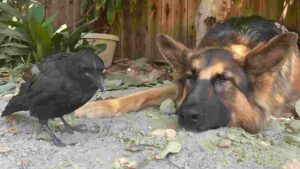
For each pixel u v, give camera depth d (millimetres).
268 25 1463
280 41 1209
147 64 2467
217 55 1238
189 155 1082
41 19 2291
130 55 2713
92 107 1364
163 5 2648
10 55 2213
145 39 2686
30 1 2514
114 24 2697
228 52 1250
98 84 1108
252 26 1432
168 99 1420
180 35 2637
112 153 1100
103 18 2721
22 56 2215
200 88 1200
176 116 1354
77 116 1350
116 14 2674
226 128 1205
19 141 1166
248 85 1241
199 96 1187
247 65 1237
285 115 1413
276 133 1258
